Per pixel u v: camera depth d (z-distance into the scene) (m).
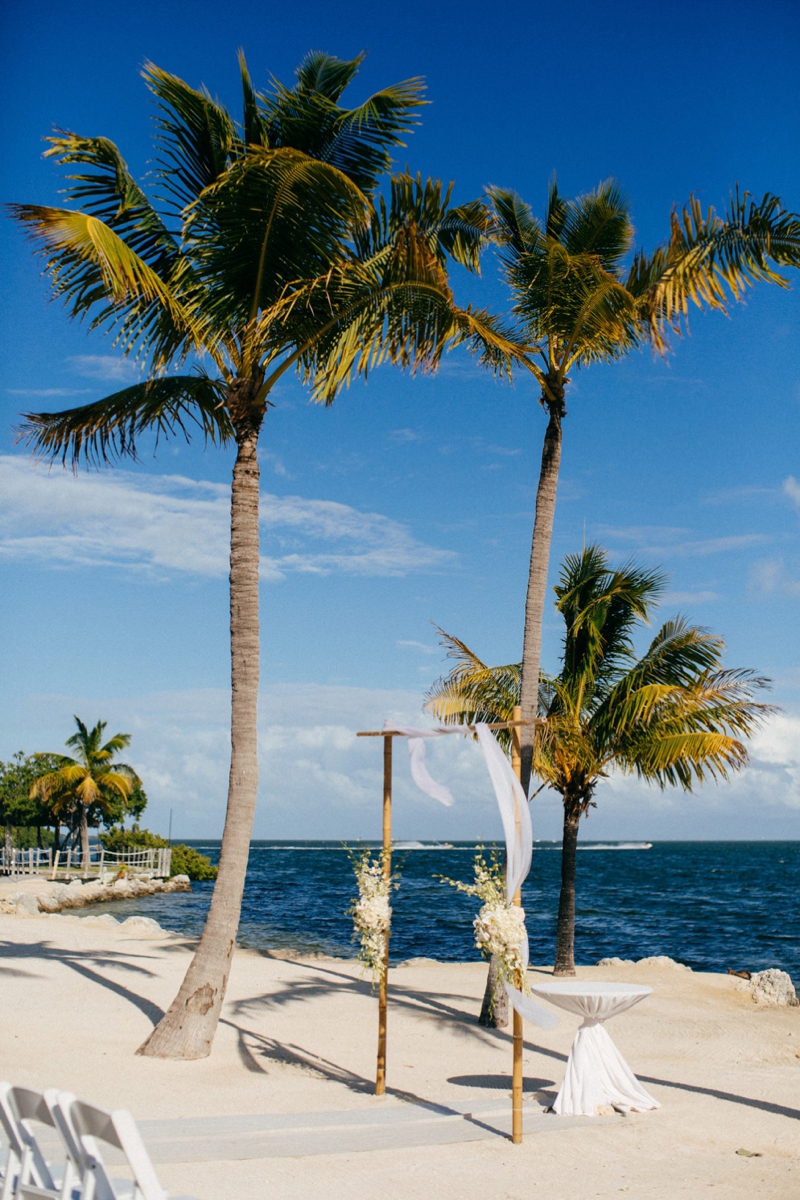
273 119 10.36
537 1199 5.50
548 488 12.48
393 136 10.36
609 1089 7.77
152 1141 6.38
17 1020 10.40
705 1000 14.33
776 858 125.12
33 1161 4.03
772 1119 7.53
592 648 16.36
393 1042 10.65
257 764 9.87
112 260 8.69
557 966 16.16
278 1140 6.54
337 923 32.00
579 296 11.67
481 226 12.38
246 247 9.84
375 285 10.04
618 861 114.50
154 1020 10.78
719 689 14.88
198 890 47.81
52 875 44.75
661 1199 5.54
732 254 11.49
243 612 9.83
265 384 10.30
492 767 7.67
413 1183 5.74
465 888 7.43
